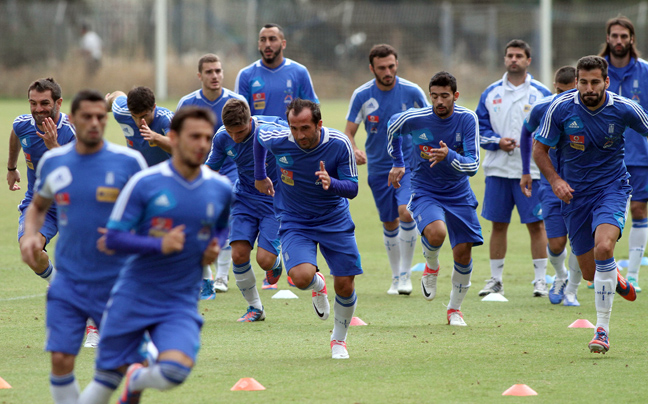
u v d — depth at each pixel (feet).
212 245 47.16
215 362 66.49
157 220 46.65
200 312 90.33
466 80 352.28
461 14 363.97
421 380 60.34
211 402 54.29
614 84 102.83
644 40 364.58
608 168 72.43
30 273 114.42
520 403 54.19
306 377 61.31
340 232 69.36
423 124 83.20
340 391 57.16
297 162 68.23
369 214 163.32
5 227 147.84
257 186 78.64
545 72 312.29
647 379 60.64
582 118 71.00
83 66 331.16
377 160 106.01
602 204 71.67
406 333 79.25
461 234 82.79
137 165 50.49
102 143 50.34
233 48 358.23
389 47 105.09
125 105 87.40
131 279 46.93
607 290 68.80
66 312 49.29
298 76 113.80
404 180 104.32
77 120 48.96
